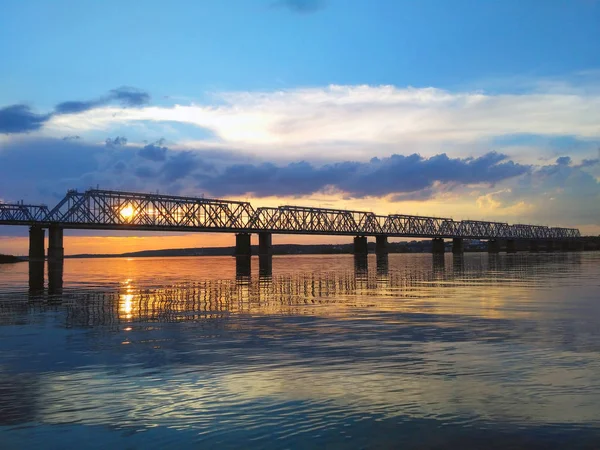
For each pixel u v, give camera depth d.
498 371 17.12
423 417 12.91
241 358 19.88
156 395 15.05
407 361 18.89
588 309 33.66
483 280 66.81
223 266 153.88
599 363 18.08
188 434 12.16
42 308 38.88
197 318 32.16
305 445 11.44
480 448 11.09
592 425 12.22
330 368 18.02
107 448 11.48
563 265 118.25
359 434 11.95
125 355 20.70
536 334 24.14
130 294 51.28
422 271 96.44
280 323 29.45
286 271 106.25
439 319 30.02
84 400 14.68
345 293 50.03
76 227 187.00
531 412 13.11
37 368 18.56
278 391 15.27
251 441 11.71
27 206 179.12
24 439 11.99
